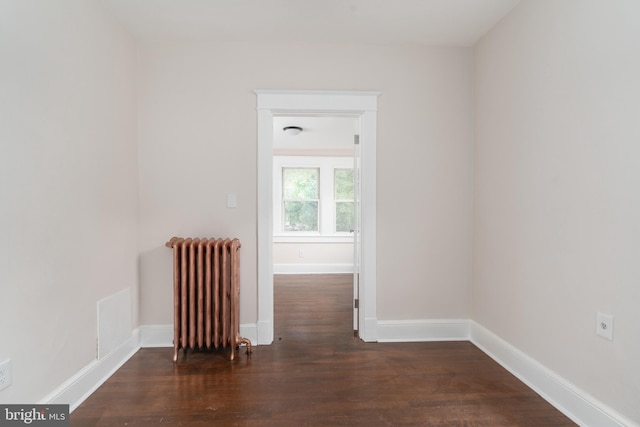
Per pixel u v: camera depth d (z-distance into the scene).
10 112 1.36
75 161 1.77
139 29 2.32
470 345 2.55
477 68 2.55
